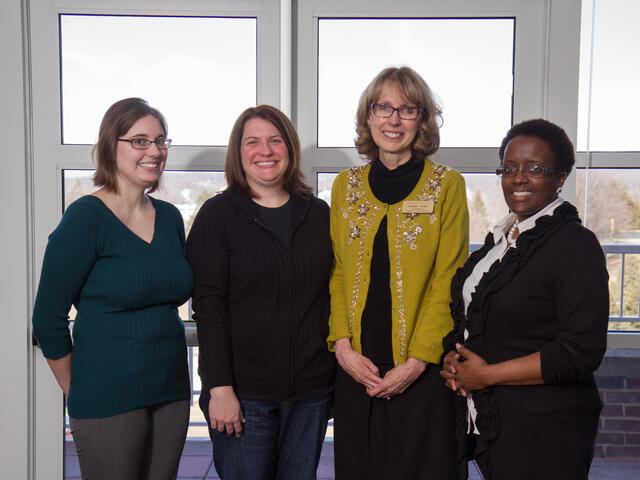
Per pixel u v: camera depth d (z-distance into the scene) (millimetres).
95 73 2020
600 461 2504
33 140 1985
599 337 1055
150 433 1403
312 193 1626
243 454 1442
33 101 1978
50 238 1296
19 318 1938
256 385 1438
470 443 1312
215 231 1455
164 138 1430
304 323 1475
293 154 1537
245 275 1432
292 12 2016
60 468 2012
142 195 1460
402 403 1419
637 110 1991
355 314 1450
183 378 1446
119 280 1308
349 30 2031
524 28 1970
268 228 1455
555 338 1123
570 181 1988
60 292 1279
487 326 1181
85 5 1978
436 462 1384
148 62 2029
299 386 1465
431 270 1442
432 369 1410
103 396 1289
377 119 1447
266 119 1491
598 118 2008
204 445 2777
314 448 1513
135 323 1329
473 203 2066
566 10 1909
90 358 1298
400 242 1429
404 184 1465
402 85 1416
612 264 2150
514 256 1148
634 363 2439
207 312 1418
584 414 1103
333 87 2057
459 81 2029
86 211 1300
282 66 2006
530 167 1155
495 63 2016
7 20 1894
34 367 1981
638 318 2156
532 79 1985
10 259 1933
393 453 1421
